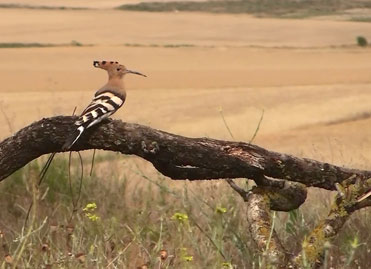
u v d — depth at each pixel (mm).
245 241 9664
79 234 9484
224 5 78812
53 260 8656
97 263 8391
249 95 26984
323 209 10875
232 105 25000
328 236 8641
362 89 28219
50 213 11469
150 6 77312
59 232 10031
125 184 12766
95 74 32469
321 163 9031
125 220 11164
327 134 20594
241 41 51250
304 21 65688
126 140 8711
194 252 9383
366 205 8844
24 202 11867
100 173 14125
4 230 10789
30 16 66000
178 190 12453
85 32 55531
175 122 22250
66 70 33719
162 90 28234
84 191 12328
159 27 59625
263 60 38969
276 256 8375
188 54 40969
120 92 9023
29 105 24516
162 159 8844
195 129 21359
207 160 8812
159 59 38625
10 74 32156
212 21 64938
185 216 8609
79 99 25781
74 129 8469
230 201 11195
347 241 9547
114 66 9219
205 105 25000
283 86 29266
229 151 8836
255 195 9078
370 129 21125
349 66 36250
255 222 8836
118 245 9398
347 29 58438
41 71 33219
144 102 25500
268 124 22047
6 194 11992
